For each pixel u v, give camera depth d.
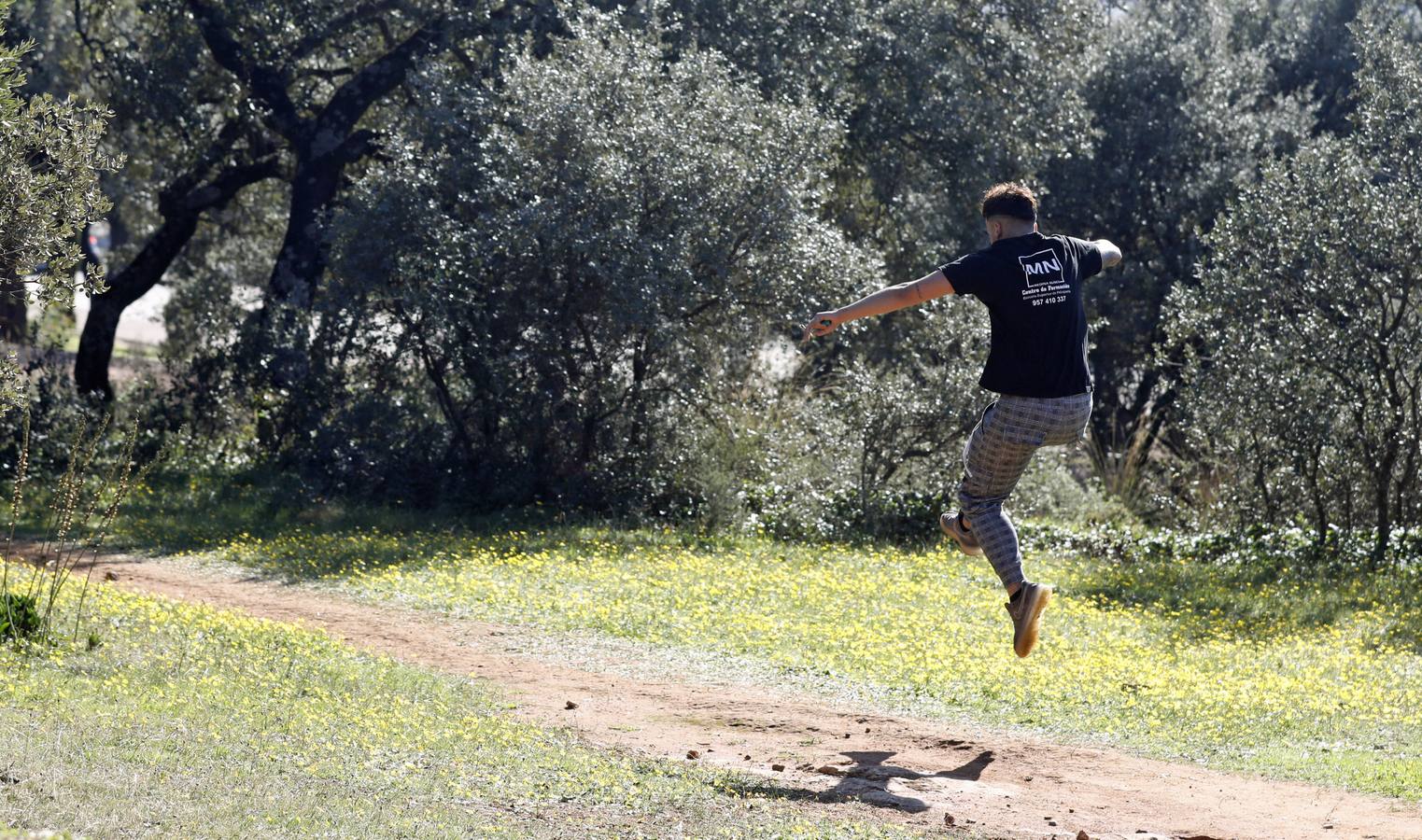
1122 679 22.66
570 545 38.19
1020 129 54.75
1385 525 38.81
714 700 20.25
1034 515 46.34
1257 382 37.97
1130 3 69.88
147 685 17.86
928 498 43.22
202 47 53.75
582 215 40.66
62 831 10.49
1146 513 50.50
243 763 13.91
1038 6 55.62
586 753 15.85
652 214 41.75
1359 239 36.84
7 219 20.64
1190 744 18.16
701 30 48.31
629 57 43.03
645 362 43.22
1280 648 27.14
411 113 48.22
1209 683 22.64
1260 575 37.34
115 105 55.44
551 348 42.06
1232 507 42.88
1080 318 12.37
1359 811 14.44
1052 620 29.42
